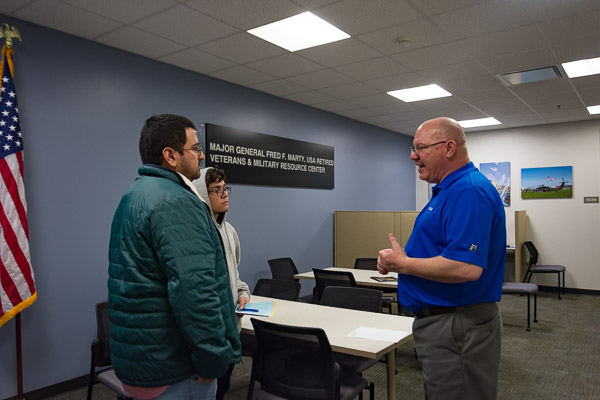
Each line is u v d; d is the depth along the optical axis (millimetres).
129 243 1188
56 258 3141
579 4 2830
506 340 4293
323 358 1841
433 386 1471
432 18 3039
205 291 1148
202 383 1263
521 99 5348
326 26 3215
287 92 5016
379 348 1943
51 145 3123
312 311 2672
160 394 1206
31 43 3029
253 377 2084
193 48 3580
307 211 5656
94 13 2902
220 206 2174
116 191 3525
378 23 3115
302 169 5539
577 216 6758
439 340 1451
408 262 1434
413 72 4270
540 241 7047
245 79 4480
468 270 1345
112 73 3520
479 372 1415
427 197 8312
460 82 4617
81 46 3316
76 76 3279
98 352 2428
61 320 3160
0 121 2752
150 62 3814
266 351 2020
